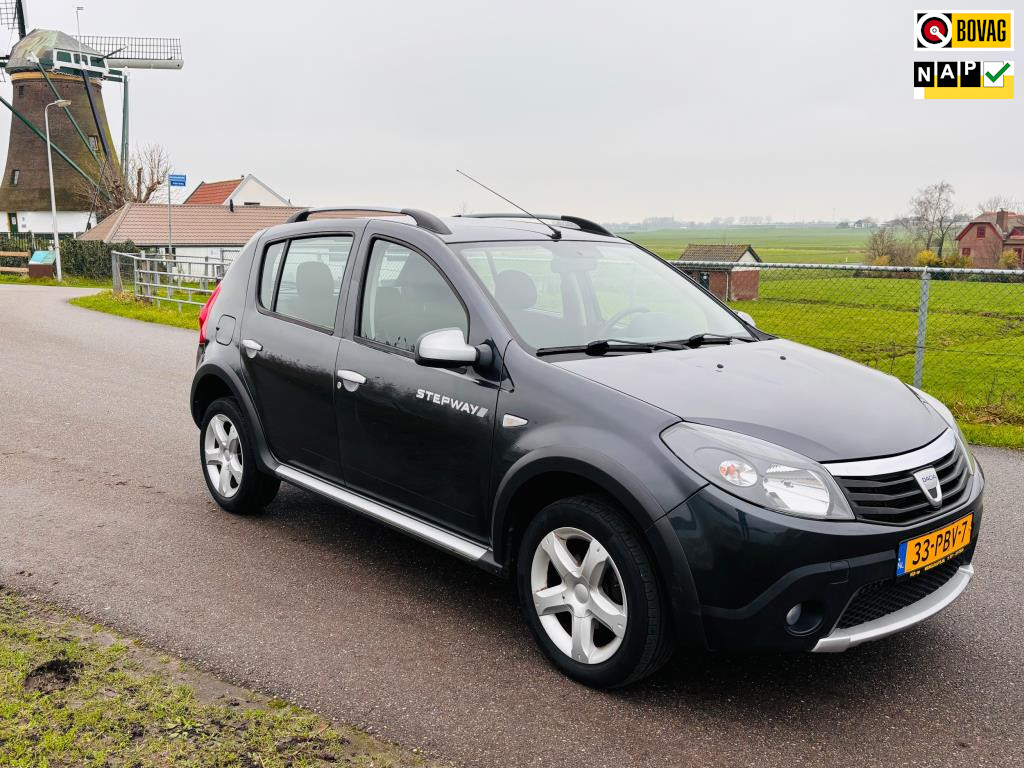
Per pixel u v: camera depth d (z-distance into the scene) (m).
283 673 3.54
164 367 11.52
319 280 4.81
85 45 64.19
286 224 5.37
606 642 3.52
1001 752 3.08
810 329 15.09
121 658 3.62
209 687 3.40
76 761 2.87
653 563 3.22
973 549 3.60
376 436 4.28
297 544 5.04
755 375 3.73
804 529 3.01
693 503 3.10
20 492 5.91
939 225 89.06
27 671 3.47
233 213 54.78
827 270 9.43
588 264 4.55
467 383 3.84
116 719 3.13
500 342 3.78
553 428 3.49
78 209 64.38
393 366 4.18
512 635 3.93
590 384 3.49
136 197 66.00
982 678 3.60
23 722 3.10
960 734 3.19
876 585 3.18
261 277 5.28
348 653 3.72
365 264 4.52
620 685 3.38
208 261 18.42
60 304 22.23
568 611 3.56
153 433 7.69
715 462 3.12
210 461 5.64
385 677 3.53
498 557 3.76
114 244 43.66
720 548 3.06
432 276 4.16
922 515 3.26
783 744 3.11
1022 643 3.92
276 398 4.93
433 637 3.89
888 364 13.80
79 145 64.44
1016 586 4.54
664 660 3.33
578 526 3.41
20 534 5.11
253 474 5.27
